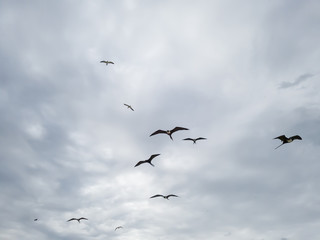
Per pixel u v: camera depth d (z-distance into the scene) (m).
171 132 34.97
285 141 33.41
